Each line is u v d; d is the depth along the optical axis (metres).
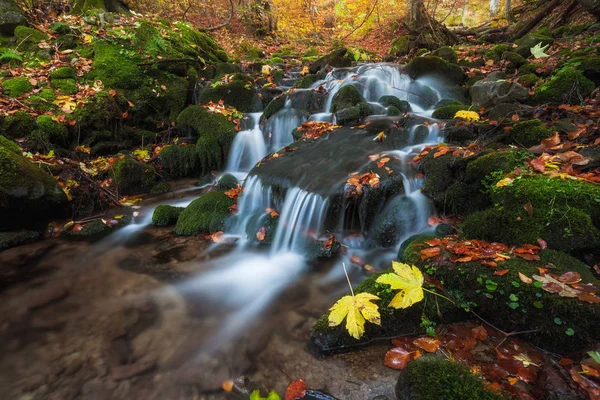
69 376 2.28
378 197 3.99
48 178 4.45
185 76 8.20
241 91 7.86
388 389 2.01
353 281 3.38
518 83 5.83
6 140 4.80
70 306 3.03
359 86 7.54
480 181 3.66
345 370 2.19
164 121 7.36
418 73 8.15
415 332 2.39
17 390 2.18
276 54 13.39
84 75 7.02
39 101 5.91
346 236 4.08
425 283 2.54
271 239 4.17
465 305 2.40
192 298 3.16
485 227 3.03
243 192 4.94
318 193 4.11
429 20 12.37
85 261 3.81
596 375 1.77
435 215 3.95
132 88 7.18
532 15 12.58
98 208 5.07
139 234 4.46
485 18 22.78
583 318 2.02
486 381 1.89
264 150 6.80
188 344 2.55
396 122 5.57
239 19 16.94
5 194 3.94
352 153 4.93
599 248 2.57
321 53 14.66
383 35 16.44
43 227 4.47
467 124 4.91
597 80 5.55
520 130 4.25
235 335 2.64
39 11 8.60
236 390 2.13
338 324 2.39
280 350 2.44
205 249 4.10
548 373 1.93
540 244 2.65
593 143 3.66
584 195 2.77
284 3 19.14
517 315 2.23
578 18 9.78
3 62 7.04
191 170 6.52
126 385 2.20
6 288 3.29
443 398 1.68
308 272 3.59
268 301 3.10
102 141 6.29
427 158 4.36
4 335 2.66
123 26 8.40
